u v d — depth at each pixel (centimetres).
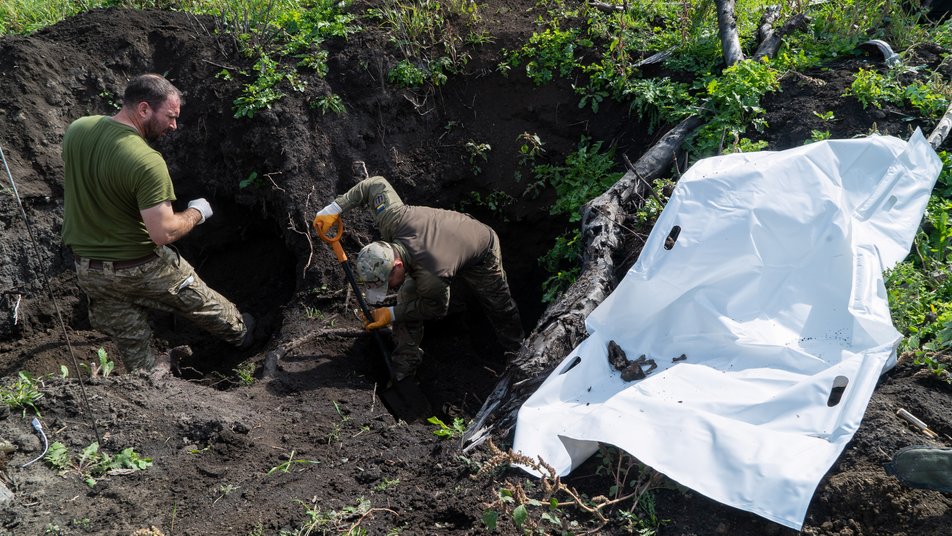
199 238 583
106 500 325
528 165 571
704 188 383
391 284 420
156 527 312
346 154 570
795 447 292
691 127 511
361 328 489
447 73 600
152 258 423
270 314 556
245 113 559
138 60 600
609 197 474
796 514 272
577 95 572
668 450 301
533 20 622
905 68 505
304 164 557
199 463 352
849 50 545
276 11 633
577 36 595
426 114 588
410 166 578
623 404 324
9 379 413
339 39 602
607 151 557
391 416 412
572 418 331
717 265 363
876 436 305
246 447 364
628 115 558
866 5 555
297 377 442
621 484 309
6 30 675
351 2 639
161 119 409
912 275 383
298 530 309
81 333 527
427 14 607
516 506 300
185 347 486
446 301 438
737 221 369
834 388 319
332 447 370
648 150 525
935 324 361
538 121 577
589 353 362
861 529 283
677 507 300
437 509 315
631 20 601
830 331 340
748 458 289
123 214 405
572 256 508
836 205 369
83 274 420
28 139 550
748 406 313
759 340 340
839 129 481
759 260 362
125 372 479
